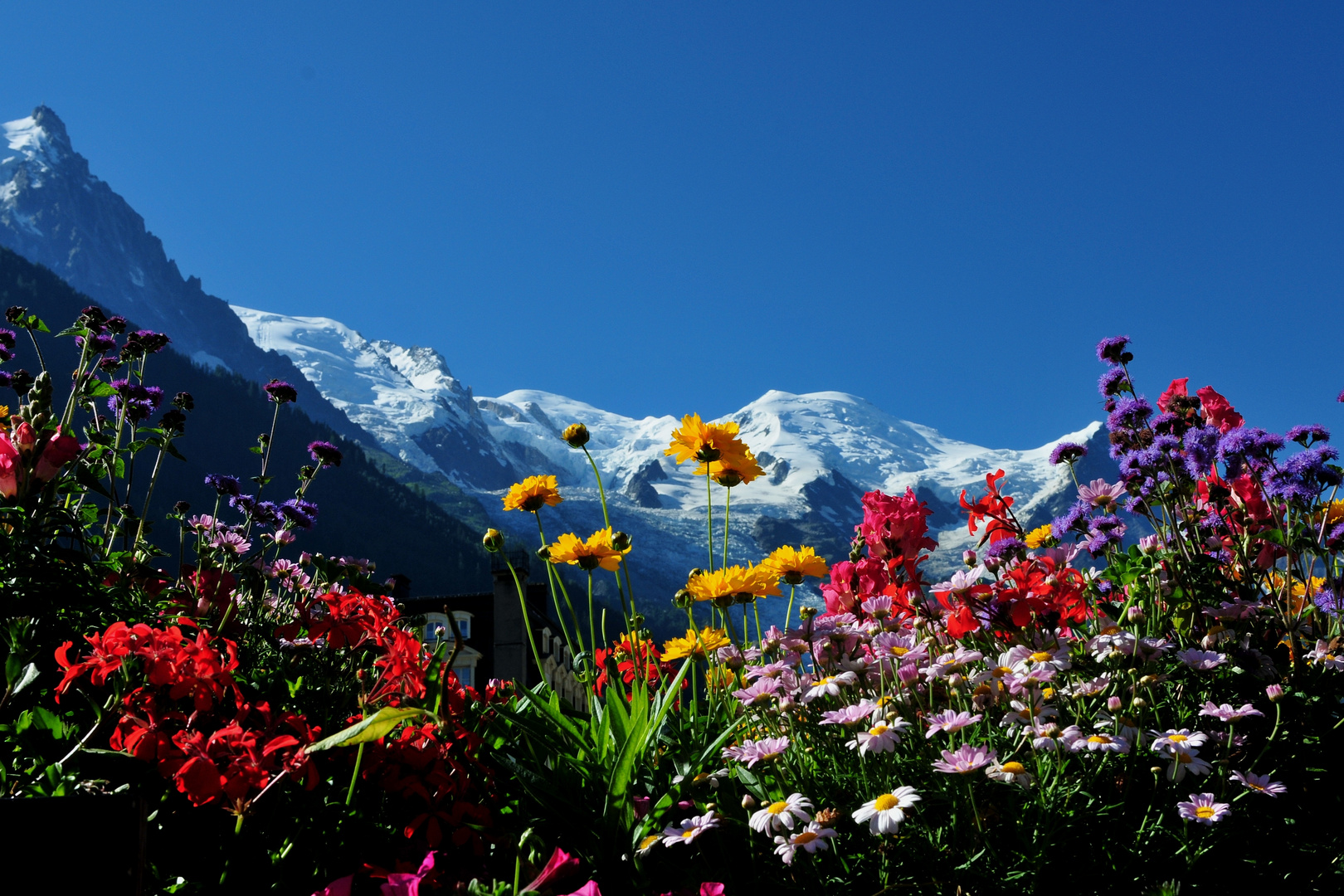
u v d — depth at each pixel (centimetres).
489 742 259
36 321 468
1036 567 309
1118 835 225
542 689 286
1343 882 220
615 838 236
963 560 317
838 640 295
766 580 318
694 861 235
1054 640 279
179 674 204
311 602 314
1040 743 228
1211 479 337
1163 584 296
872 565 346
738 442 322
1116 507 345
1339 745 252
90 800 150
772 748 244
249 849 206
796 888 222
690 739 287
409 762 247
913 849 221
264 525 594
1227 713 237
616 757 251
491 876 231
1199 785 242
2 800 143
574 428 316
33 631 239
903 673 275
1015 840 222
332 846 223
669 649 323
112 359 491
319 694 293
